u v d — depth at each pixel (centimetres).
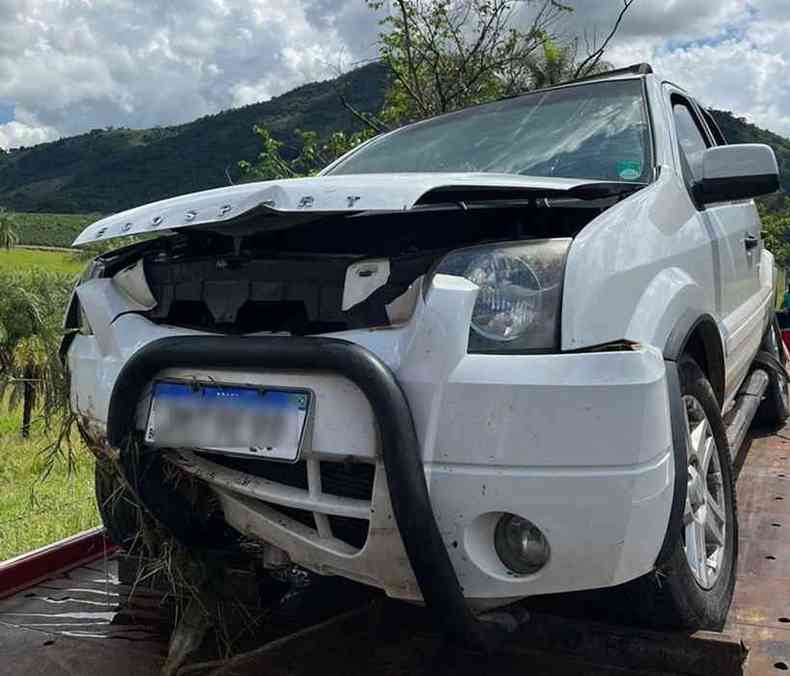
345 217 236
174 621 285
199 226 231
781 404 524
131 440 240
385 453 200
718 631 250
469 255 217
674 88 382
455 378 202
